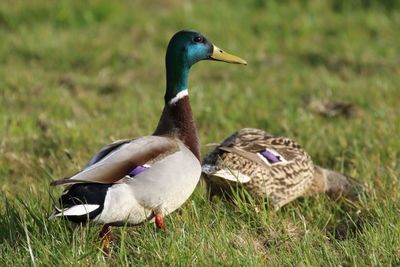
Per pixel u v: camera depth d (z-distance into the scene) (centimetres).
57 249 802
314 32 2158
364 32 2148
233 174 930
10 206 944
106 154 810
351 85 1664
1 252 819
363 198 1015
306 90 1645
